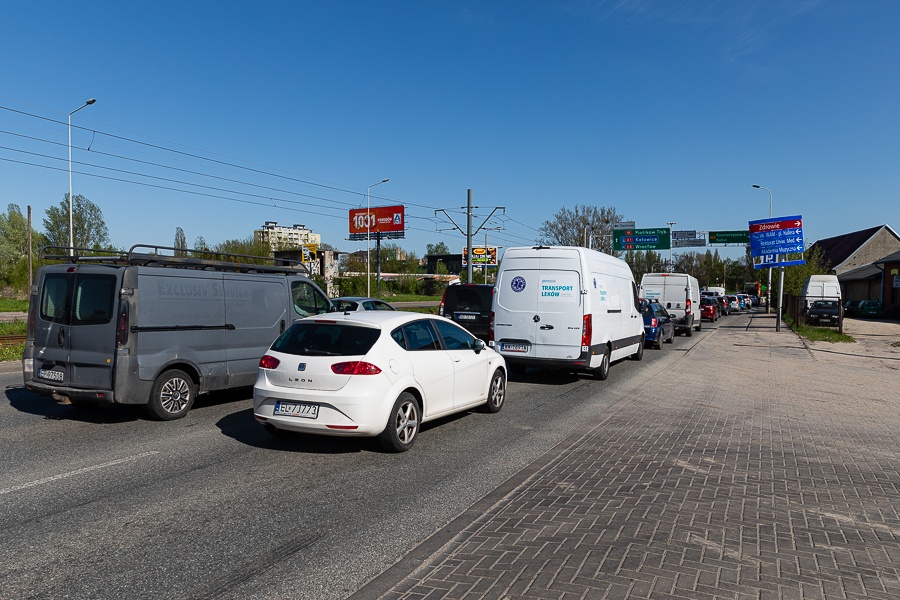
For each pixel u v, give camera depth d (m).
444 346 7.68
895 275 44.62
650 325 18.67
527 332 11.66
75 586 3.59
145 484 5.46
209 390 8.52
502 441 7.18
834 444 7.00
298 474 5.81
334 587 3.59
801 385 11.80
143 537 4.31
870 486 5.36
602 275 12.31
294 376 6.41
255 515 4.75
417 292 79.25
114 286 7.59
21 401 9.32
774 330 28.86
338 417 6.20
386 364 6.47
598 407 9.43
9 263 52.81
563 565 3.73
